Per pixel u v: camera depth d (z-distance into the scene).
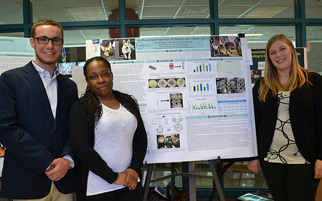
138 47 1.75
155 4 3.09
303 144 1.41
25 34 2.76
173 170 2.24
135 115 1.34
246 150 1.73
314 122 1.43
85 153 1.12
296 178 1.42
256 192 2.47
